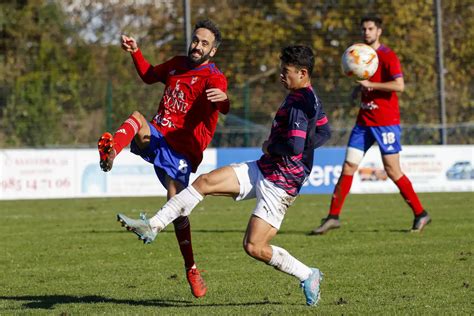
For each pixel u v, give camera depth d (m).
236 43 58.94
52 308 17.92
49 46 58.28
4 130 51.88
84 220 37.72
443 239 29.00
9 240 30.44
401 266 23.12
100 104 52.94
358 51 30.19
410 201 31.47
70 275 22.69
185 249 18.72
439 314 16.38
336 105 56.25
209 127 19.44
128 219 15.69
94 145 52.72
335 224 31.39
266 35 59.16
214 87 18.91
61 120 52.53
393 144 31.23
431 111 56.66
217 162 50.91
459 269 22.45
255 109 53.97
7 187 49.19
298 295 19.23
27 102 52.25
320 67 58.56
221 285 20.70
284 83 17.03
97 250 27.61
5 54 57.50
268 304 17.95
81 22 60.25
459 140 56.34
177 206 16.52
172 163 18.95
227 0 60.38
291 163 16.75
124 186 50.59
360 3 59.41
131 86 52.53
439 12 53.41
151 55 58.94
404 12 58.84
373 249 26.70
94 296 19.55
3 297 19.55
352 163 31.48
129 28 60.59
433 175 52.34
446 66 58.97
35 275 22.75
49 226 35.28
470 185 52.84
